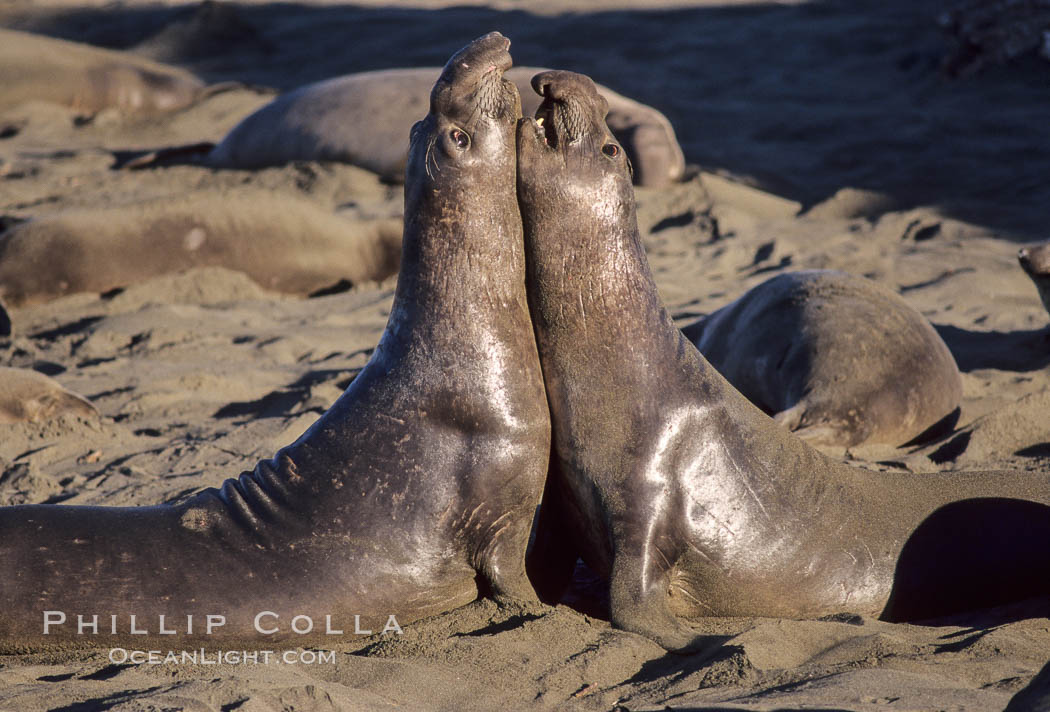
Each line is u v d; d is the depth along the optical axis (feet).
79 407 82.89
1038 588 54.65
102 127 214.69
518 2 320.91
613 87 230.89
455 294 48.91
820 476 52.90
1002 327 110.32
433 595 49.01
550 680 42.57
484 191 48.80
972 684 40.96
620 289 50.39
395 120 179.93
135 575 46.91
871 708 36.81
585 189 49.62
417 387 48.67
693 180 169.27
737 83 229.86
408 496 47.98
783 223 156.97
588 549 52.16
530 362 50.06
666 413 49.75
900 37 244.42
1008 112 198.90
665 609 48.06
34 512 48.42
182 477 67.46
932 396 80.28
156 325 109.19
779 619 50.75
